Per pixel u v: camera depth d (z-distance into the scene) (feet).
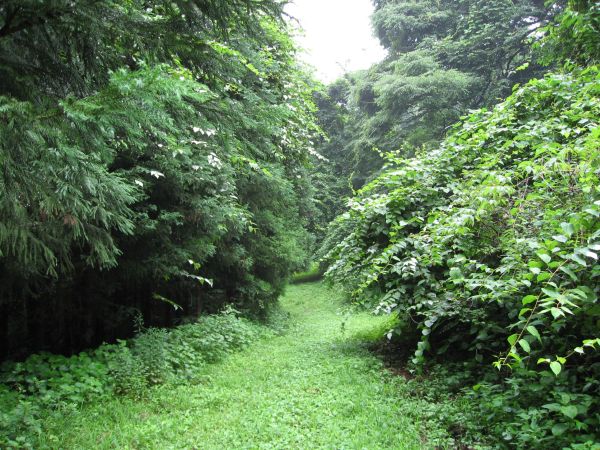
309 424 12.78
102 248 13.08
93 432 12.42
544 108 19.15
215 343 22.59
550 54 23.50
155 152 15.76
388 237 20.04
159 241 20.94
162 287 25.82
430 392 14.39
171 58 9.54
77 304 21.15
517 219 12.42
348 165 85.81
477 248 13.98
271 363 20.85
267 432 12.37
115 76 5.89
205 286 30.96
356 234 20.26
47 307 20.95
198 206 21.18
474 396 13.01
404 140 62.85
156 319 27.02
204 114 10.08
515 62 58.85
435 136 60.44
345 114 91.04
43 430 12.16
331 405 14.14
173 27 9.23
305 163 32.96
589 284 9.53
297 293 66.23
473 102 61.41
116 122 6.53
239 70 10.53
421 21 73.67
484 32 55.72
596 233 8.32
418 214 18.49
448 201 18.54
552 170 11.95
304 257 41.86
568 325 11.37
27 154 6.86
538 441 9.45
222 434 12.44
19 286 16.98
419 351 13.73
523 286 11.09
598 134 10.03
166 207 21.56
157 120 6.74
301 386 16.57
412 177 19.45
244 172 23.91
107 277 20.76
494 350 14.83
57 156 7.25
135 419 13.56
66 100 6.06
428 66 61.00
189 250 22.41
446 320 16.46
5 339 19.27
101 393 15.25
